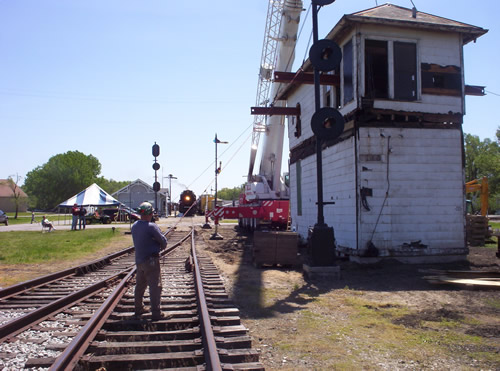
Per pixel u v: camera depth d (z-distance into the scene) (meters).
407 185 12.13
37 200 100.06
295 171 18.97
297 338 5.60
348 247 12.47
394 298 8.02
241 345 5.05
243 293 8.38
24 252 15.14
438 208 12.23
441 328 6.03
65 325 5.89
